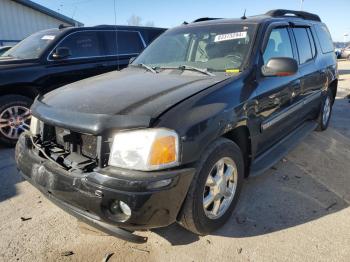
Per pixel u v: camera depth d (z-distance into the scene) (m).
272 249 2.52
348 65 21.80
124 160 2.10
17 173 3.94
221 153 2.53
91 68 5.78
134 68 3.69
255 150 3.14
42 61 5.20
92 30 5.93
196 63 3.37
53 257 2.47
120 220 2.11
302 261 2.39
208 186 2.56
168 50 3.77
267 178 3.73
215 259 2.43
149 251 2.52
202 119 2.33
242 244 2.58
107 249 2.55
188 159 2.21
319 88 4.85
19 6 16.00
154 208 2.07
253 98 2.92
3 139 4.82
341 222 2.87
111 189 2.04
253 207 3.10
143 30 6.86
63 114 2.38
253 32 3.35
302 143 4.96
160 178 2.06
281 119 3.62
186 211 2.34
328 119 5.71
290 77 3.73
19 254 2.50
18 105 4.88
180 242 2.61
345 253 2.47
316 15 5.39
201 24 3.86
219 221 2.70
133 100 2.39
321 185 3.57
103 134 2.15
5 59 5.22
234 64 3.13
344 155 4.48
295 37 4.15
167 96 2.45
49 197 2.44
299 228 2.78
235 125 2.67
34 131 2.78
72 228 2.83
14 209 3.13
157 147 2.09
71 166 2.28
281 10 4.18
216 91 2.61
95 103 2.40
